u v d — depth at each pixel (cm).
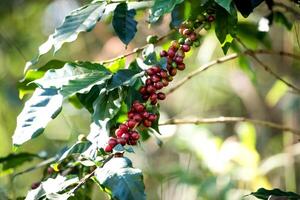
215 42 200
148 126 118
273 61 238
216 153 218
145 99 119
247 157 215
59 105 116
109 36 254
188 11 124
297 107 220
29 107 118
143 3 135
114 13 125
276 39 228
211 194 213
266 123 156
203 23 125
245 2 125
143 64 119
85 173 127
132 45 225
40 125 116
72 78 116
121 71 117
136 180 105
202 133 225
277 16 158
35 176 237
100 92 121
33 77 134
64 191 119
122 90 119
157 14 115
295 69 231
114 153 111
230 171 215
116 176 105
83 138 130
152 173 243
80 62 119
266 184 214
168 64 121
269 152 254
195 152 225
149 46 122
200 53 207
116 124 124
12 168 155
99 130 118
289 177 219
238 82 258
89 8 121
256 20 176
